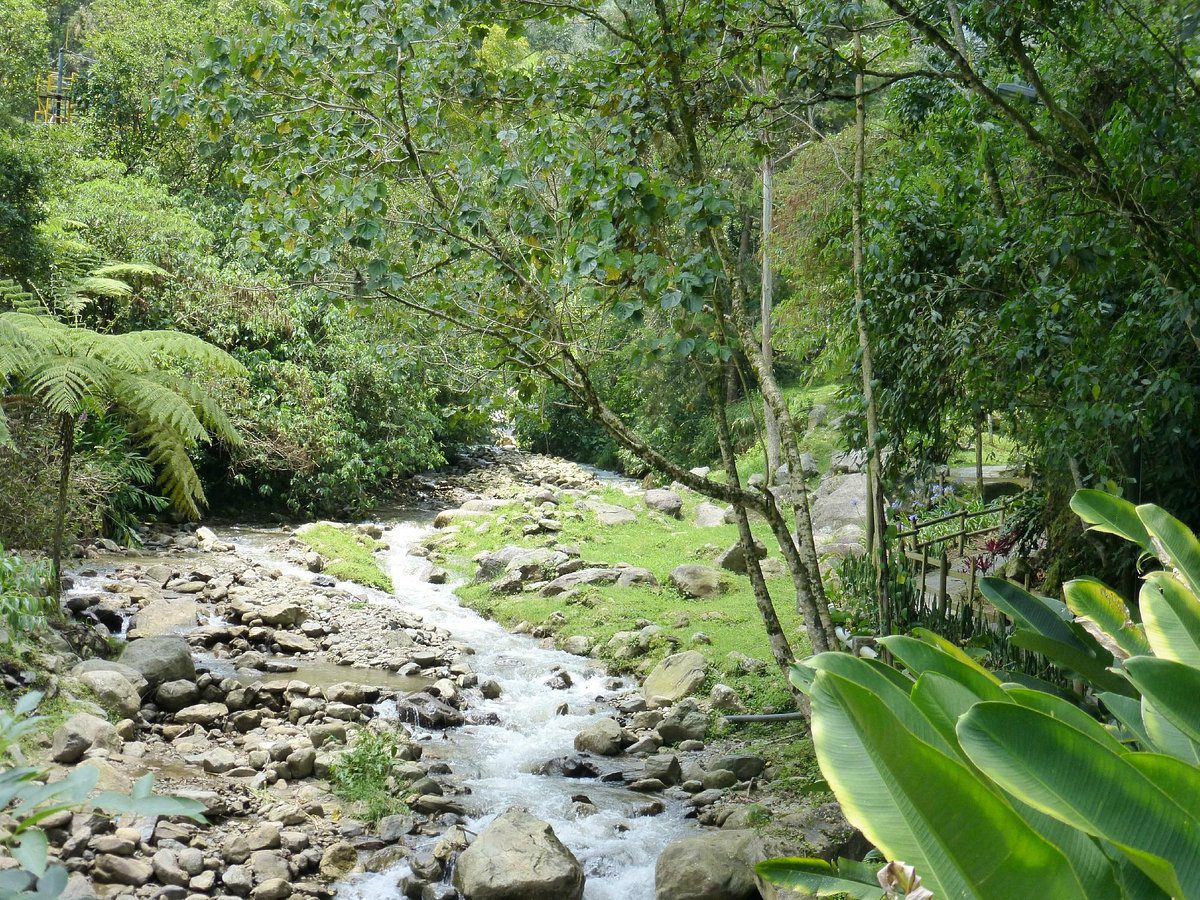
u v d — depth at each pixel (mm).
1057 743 1808
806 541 5293
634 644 8180
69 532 7906
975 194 5219
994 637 5039
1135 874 1916
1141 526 3244
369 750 5488
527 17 5078
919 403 5488
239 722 6066
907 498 6594
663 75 5031
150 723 5949
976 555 7508
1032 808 1972
